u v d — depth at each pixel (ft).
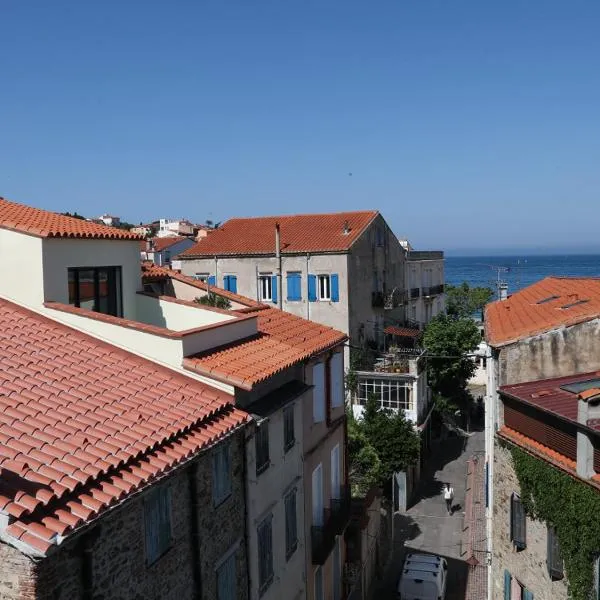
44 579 27.30
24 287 49.80
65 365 42.52
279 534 53.93
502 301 91.45
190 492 39.86
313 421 63.67
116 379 42.86
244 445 47.06
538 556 51.65
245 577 47.47
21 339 44.14
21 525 26.50
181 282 76.95
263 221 160.15
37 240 49.42
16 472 28.91
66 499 29.09
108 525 31.48
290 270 139.95
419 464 128.47
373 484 93.04
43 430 33.60
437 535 105.50
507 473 56.95
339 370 71.92
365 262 143.84
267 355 54.03
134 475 33.01
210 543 41.88
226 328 53.42
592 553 44.09
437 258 194.39
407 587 81.10
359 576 79.51
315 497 64.75
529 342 59.06
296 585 57.98
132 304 60.95
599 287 78.23
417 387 125.70
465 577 90.68
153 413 39.70
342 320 134.82
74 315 48.44
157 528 36.04
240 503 46.88
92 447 33.32
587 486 44.24
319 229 148.05
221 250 148.36
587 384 55.16
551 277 99.40
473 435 156.56
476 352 148.25
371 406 114.83
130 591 33.35
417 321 176.24
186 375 46.47
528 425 53.88
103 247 57.00
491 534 63.41
